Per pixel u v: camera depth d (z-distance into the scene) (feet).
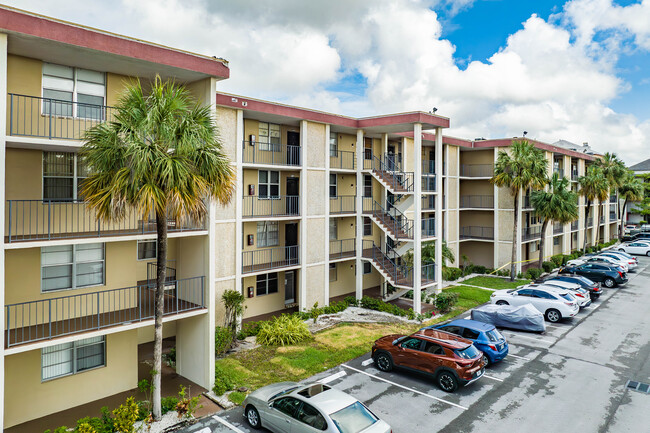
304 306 73.51
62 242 34.96
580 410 41.01
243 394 43.83
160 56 39.37
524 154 97.14
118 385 44.39
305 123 72.18
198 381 46.24
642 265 128.67
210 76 43.47
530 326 65.00
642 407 41.52
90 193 33.78
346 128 80.02
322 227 76.38
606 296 89.30
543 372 50.06
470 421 38.93
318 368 50.78
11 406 37.76
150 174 33.12
